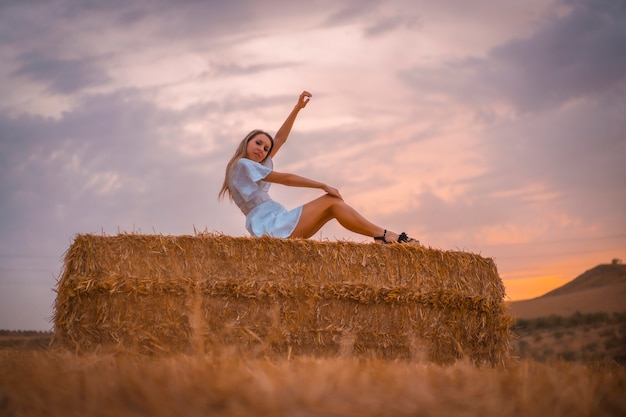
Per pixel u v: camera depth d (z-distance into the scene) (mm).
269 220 5781
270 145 6258
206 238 4855
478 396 2254
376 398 2121
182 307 4723
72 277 4703
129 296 4699
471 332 5238
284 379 2248
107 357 2990
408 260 5121
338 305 4922
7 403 1956
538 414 2082
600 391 2383
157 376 2176
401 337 5008
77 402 1967
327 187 5766
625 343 15125
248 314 4777
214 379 2176
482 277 5355
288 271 4875
